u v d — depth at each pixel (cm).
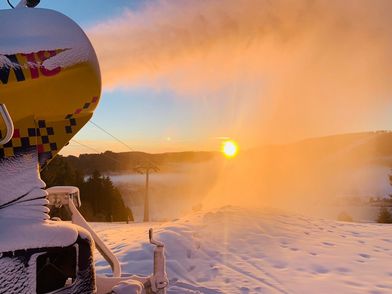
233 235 1031
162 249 342
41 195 249
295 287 655
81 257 248
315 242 1030
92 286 253
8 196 239
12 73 239
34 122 261
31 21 260
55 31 263
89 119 294
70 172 5588
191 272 736
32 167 254
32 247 221
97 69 280
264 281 683
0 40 246
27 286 216
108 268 715
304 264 809
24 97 250
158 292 333
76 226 255
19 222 232
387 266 806
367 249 973
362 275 739
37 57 250
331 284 676
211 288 634
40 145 274
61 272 238
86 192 6012
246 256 860
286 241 1020
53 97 262
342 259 856
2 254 212
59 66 256
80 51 268
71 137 287
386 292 638
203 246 917
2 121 244
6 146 250
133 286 303
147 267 723
